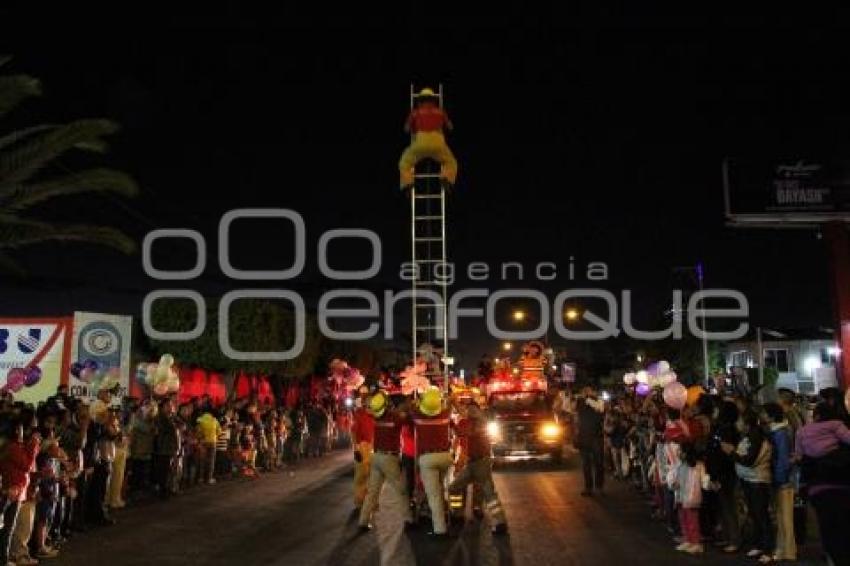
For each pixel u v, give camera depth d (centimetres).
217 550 1138
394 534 1227
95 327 2144
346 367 2402
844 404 833
